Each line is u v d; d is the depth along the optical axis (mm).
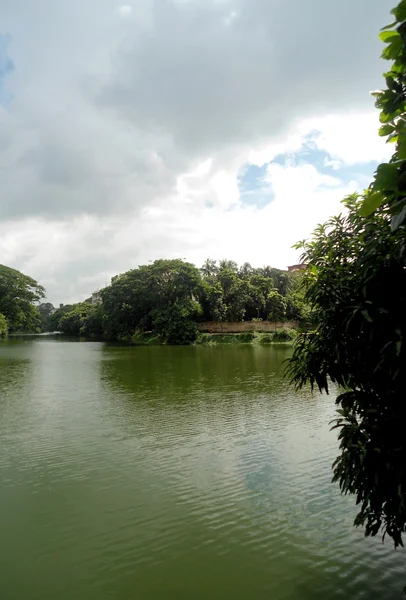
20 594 5008
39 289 74625
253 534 6273
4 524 6680
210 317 59219
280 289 64438
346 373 4398
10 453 10016
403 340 3451
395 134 2926
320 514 6840
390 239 3719
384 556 5664
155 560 5684
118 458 9594
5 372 25328
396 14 2441
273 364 26859
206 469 8859
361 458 3969
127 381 20734
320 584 5121
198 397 16234
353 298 4102
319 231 4801
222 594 4973
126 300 59750
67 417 13469
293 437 10961
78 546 6031
